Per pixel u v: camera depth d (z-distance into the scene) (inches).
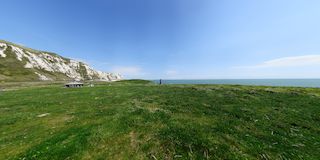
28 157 491.2
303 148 575.2
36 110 1003.3
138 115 798.5
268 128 726.5
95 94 1579.7
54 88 2182.6
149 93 1585.9
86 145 539.8
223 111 946.1
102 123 721.0
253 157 498.0
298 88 2287.2
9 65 5703.7
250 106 1084.5
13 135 647.8
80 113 911.7
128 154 494.6
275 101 1264.8
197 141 554.6
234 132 651.5
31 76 5565.9
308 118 892.6
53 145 547.8
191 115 832.9
